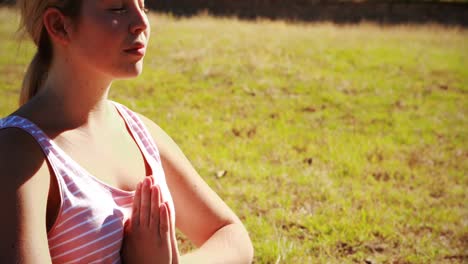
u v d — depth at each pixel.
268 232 4.40
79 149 1.69
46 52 1.76
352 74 10.77
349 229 4.64
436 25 18.38
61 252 1.60
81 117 1.73
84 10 1.65
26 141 1.58
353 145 6.95
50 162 1.59
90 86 1.72
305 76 10.34
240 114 8.05
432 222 4.98
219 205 2.20
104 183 1.69
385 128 7.88
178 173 2.11
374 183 5.81
